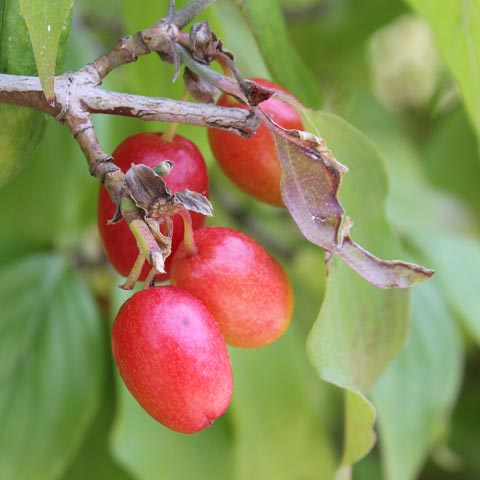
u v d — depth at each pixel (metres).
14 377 0.23
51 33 0.15
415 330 0.25
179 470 0.23
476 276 0.26
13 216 0.23
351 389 0.16
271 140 0.17
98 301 0.25
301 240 0.29
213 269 0.16
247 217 0.29
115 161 0.17
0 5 0.17
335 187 0.16
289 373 0.26
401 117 0.37
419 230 0.27
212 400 0.15
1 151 0.17
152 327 0.15
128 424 0.23
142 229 0.15
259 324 0.16
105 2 0.28
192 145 0.17
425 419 0.24
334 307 0.17
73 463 0.24
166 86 0.20
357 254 0.16
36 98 0.16
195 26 0.16
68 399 0.23
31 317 0.23
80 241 0.25
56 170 0.23
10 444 0.22
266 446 0.25
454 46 0.19
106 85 0.22
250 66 0.27
